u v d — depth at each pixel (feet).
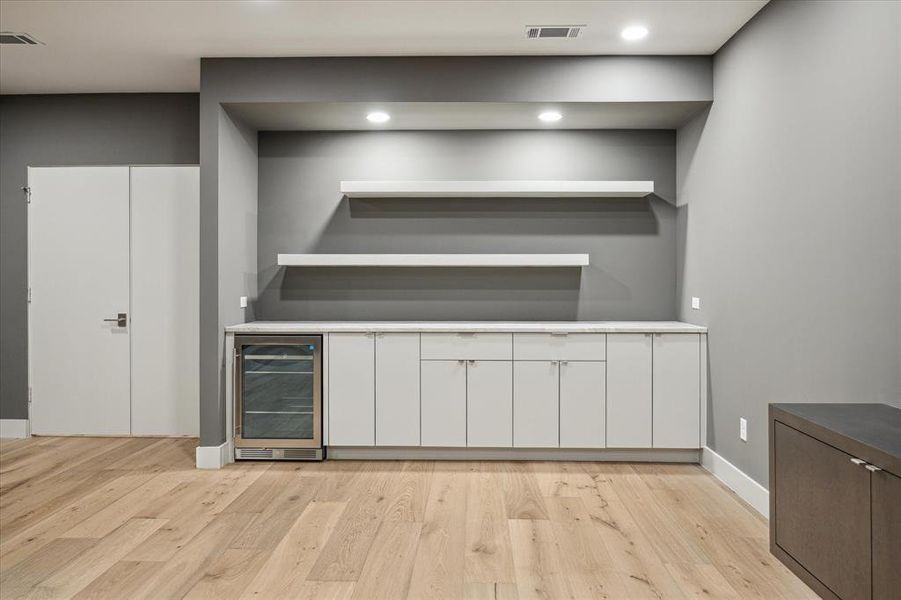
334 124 14.38
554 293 14.92
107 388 15.28
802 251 9.09
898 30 7.04
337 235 15.08
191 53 12.48
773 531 7.24
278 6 10.41
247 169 14.39
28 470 12.57
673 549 8.79
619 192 13.97
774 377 9.91
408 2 10.23
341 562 8.35
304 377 13.19
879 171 7.39
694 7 10.36
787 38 9.52
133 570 8.11
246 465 12.98
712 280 12.49
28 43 11.99
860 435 5.80
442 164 14.96
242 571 8.08
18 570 8.10
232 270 13.53
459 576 7.95
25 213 15.26
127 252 15.20
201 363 12.84
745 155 10.98
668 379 12.83
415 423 13.07
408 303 15.02
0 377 15.30
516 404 13.00
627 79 12.50
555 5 10.31
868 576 5.48
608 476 12.21
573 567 8.21
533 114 13.48
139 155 15.14
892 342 7.18
